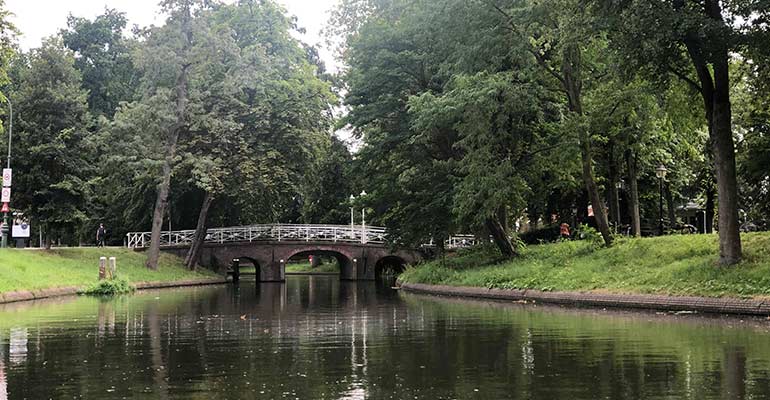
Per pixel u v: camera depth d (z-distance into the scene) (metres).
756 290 19.69
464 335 15.11
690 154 42.25
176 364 11.45
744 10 19.64
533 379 9.88
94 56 64.00
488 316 19.92
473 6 29.86
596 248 30.83
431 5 31.66
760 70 22.89
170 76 46.28
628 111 29.44
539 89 29.42
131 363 11.57
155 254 47.66
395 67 36.44
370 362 11.54
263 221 61.81
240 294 34.97
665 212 51.94
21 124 41.75
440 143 36.53
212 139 47.66
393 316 20.25
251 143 49.25
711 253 25.09
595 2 21.70
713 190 46.75
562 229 43.88
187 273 50.94
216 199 56.81
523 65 29.56
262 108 49.28
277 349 13.17
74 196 42.84
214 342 14.24
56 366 11.29
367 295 33.59
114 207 59.28
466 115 29.72
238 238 58.53
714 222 47.06
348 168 41.22
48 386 9.62
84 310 22.83
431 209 37.03
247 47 49.28
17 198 42.06
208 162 45.62
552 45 30.58
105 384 9.76
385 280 62.25
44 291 29.59
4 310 22.62
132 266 45.62
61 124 42.56
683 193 55.88
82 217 42.72
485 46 29.64
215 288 43.19
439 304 25.78
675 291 21.84
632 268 26.08
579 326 16.70
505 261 35.12
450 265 38.19
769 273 20.19
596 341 13.76
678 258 25.80
